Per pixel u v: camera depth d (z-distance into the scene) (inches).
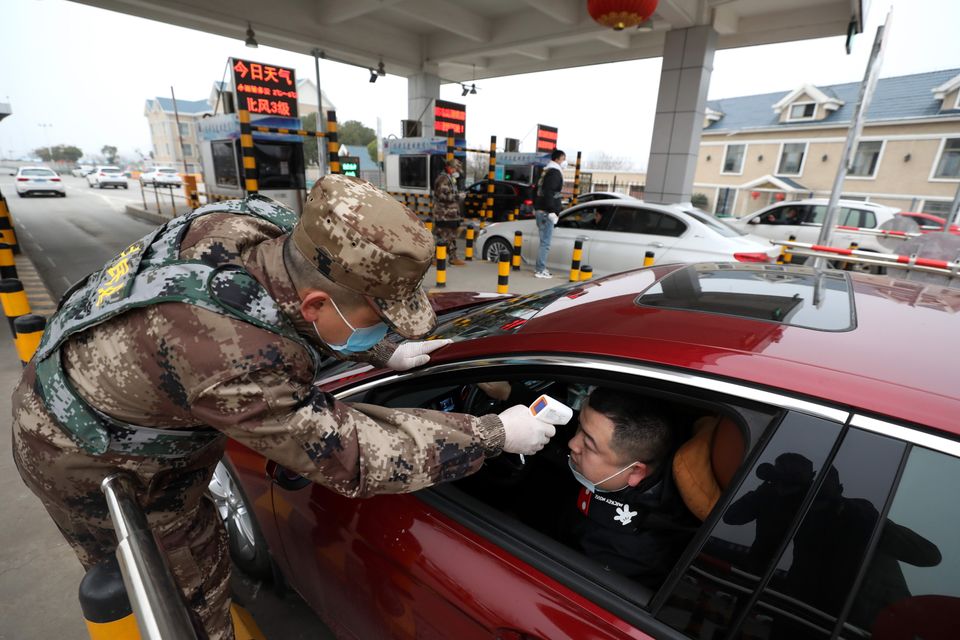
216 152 380.2
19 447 41.3
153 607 29.2
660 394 37.8
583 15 430.6
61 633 70.7
